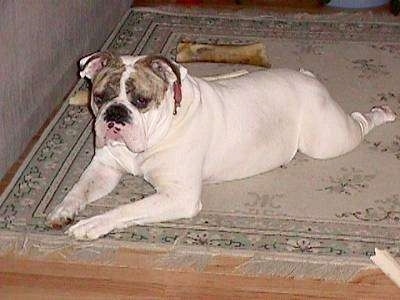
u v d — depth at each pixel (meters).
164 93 1.91
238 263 1.88
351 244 1.93
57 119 2.43
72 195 2.03
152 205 1.94
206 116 1.99
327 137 2.18
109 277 1.84
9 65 2.07
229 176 2.11
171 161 1.95
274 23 2.98
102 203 2.06
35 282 1.83
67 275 1.85
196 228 1.98
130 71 1.87
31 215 2.02
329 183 2.14
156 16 3.03
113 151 2.03
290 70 2.23
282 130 2.13
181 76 1.91
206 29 2.95
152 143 1.94
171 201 1.94
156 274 1.85
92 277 1.84
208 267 1.87
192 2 3.20
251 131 2.06
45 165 2.22
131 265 1.87
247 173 2.12
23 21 2.13
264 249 1.91
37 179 2.17
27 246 1.92
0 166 2.09
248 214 2.03
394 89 2.57
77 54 2.57
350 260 1.88
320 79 2.63
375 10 3.12
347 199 2.09
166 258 1.89
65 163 2.23
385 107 2.42
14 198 2.09
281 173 2.18
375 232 1.97
